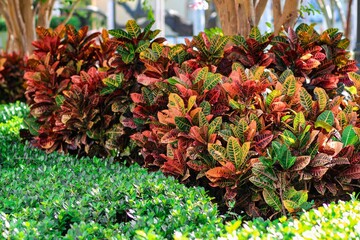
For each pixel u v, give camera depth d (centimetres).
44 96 670
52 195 432
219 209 494
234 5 709
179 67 592
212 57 605
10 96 1136
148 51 581
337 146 464
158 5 1747
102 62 693
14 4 1221
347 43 614
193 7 920
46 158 604
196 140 491
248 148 469
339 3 1648
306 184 471
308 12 855
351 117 503
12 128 788
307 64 588
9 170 540
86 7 2541
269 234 347
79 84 630
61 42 700
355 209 396
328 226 355
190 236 359
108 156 612
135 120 574
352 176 473
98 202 420
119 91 606
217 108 522
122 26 2267
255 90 514
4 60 1104
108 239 362
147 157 549
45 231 376
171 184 470
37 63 700
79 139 626
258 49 604
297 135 468
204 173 490
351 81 615
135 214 416
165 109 566
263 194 458
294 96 516
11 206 418
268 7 1839
